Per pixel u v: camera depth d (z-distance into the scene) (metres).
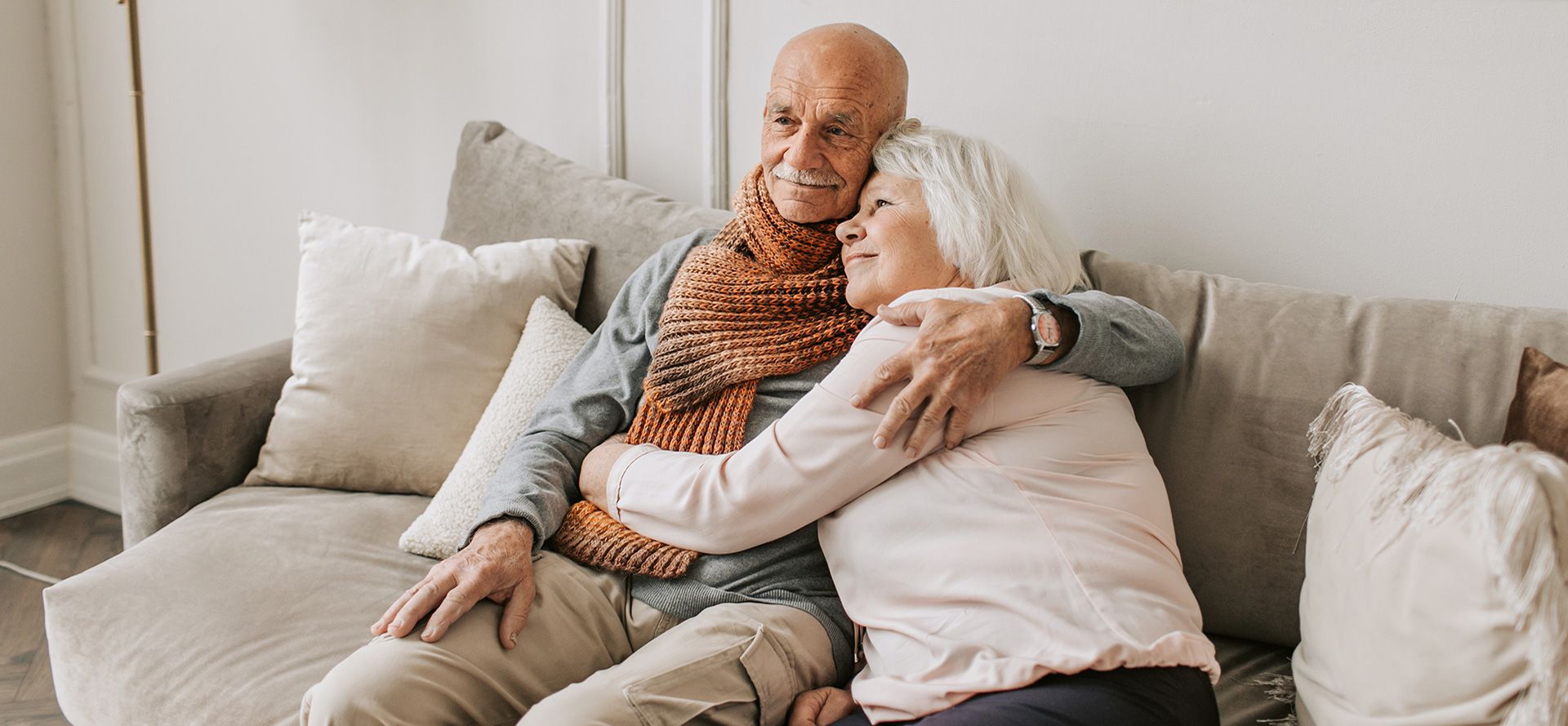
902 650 1.21
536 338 1.74
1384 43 1.59
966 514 1.23
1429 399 1.36
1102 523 1.23
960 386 1.23
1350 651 1.18
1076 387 1.31
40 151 2.72
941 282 1.45
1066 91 1.80
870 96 1.50
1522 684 1.03
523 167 2.01
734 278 1.55
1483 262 1.60
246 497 1.72
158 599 1.45
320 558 1.56
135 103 2.29
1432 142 1.59
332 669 1.31
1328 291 1.59
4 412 2.73
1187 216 1.76
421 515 1.63
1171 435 1.46
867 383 1.26
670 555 1.39
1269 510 1.41
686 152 2.12
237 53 2.55
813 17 1.95
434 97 2.36
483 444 1.65
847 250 1.48
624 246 1.86
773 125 1.55
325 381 1.77
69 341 2.84
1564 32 1.49
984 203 1.43
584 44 2.17
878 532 1.27
